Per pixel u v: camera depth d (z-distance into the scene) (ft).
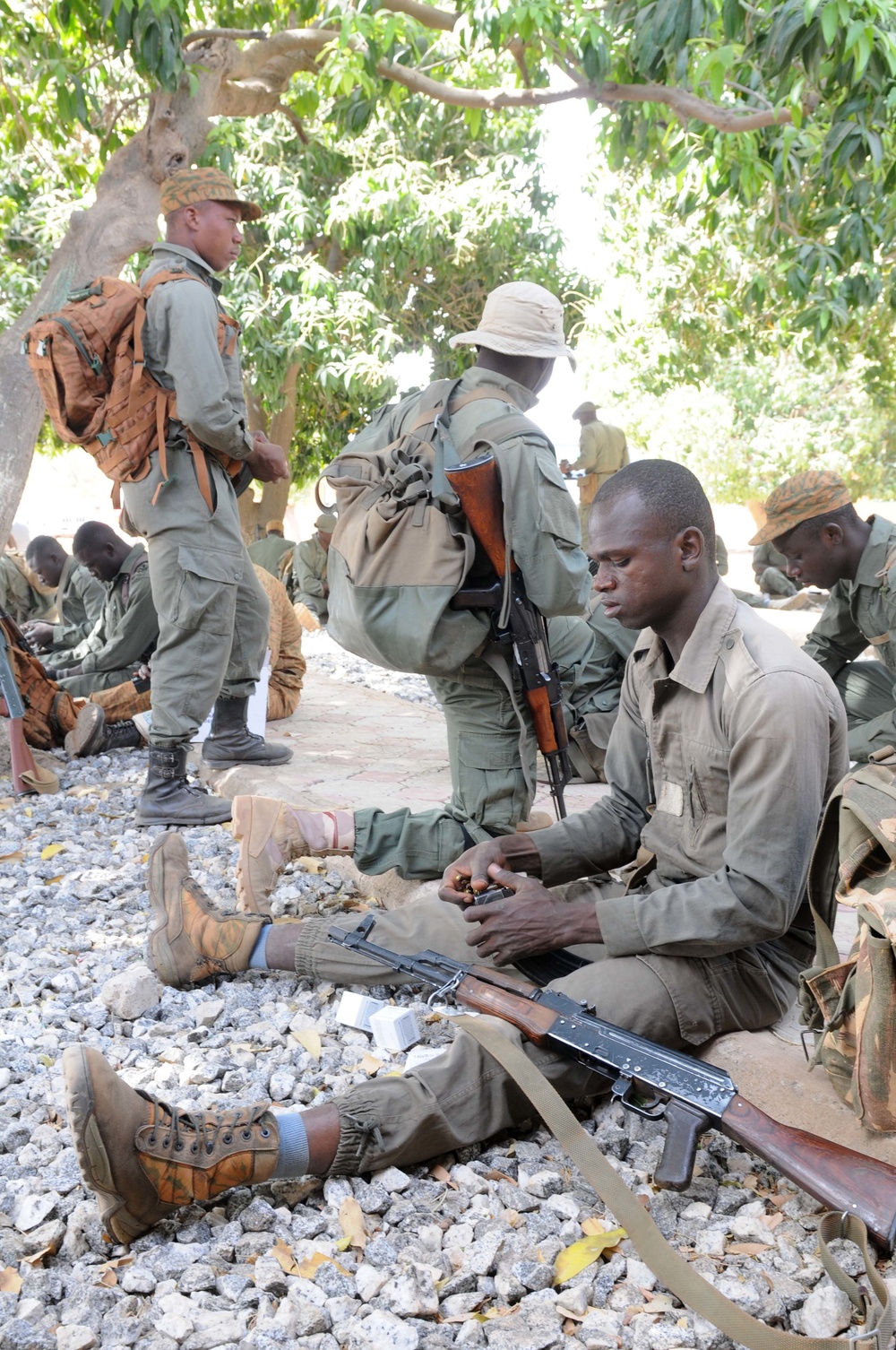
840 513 14.48
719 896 7.74
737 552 72.69
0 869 13.91
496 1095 7.69
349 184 42.37
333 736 20.85
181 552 14.44
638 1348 6.09
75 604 25.41
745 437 88.53
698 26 18.40
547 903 8.39
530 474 10.57
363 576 10.55
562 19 21.36
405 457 10.85
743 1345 5.90
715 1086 6.90
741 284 44.60
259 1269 6.59
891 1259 6.76
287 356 41.91
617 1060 7.29
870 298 26.81
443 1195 7.40
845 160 19.67
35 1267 6.74
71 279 19.06
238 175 39.96
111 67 32.04
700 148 23.08
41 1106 8.47
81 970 10.97
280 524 41.50
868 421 84.89
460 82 38.34
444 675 10.87
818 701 7.74
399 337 43.37
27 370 18.78
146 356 14.12
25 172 42.73
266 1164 7.05
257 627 17.22
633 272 49.34
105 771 18.75
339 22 22.13
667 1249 6.27
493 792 11.16
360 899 12.78
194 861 13.87
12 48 23.02
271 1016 9.92
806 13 16.78
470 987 8.39
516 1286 6.51
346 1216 7.06
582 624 16.47
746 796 7.74
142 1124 6.76
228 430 14.12
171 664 14.93
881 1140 7.13
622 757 9.51
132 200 19.40
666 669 8.54
